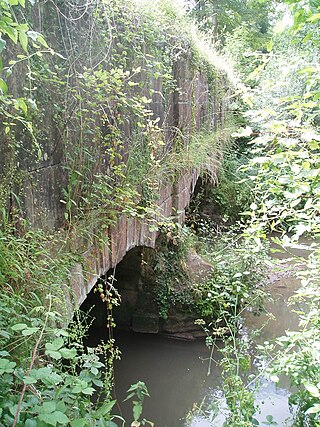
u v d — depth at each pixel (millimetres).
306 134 2334
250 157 11094
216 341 6262
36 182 2697
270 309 7043
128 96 3975
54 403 1491
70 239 3018
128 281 6418
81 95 3172
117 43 3689
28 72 2420
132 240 4281
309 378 3037
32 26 2596
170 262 6422
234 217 10383
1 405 1497
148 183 4398
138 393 2047
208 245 7730
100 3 3375
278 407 4535
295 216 2754
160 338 6410
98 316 6484
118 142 3455
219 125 9773
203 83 8023
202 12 14805
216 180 9547
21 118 2252
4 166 2348
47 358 2186
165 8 5484
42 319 2248
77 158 3139
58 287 2473
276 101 2400
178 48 5527
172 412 5055
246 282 5496
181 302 6312
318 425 2654
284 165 2426
